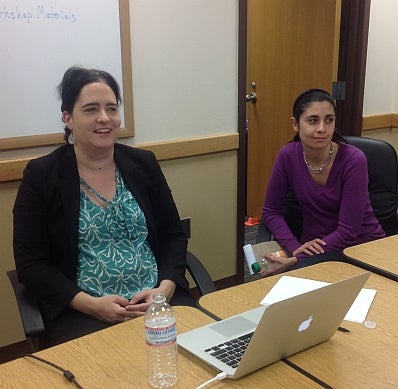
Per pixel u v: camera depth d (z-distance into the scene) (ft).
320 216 6.98
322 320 3.47
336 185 6.81
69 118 5.51
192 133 8.51
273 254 6.78
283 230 7.11
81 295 5.13
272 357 3.39
